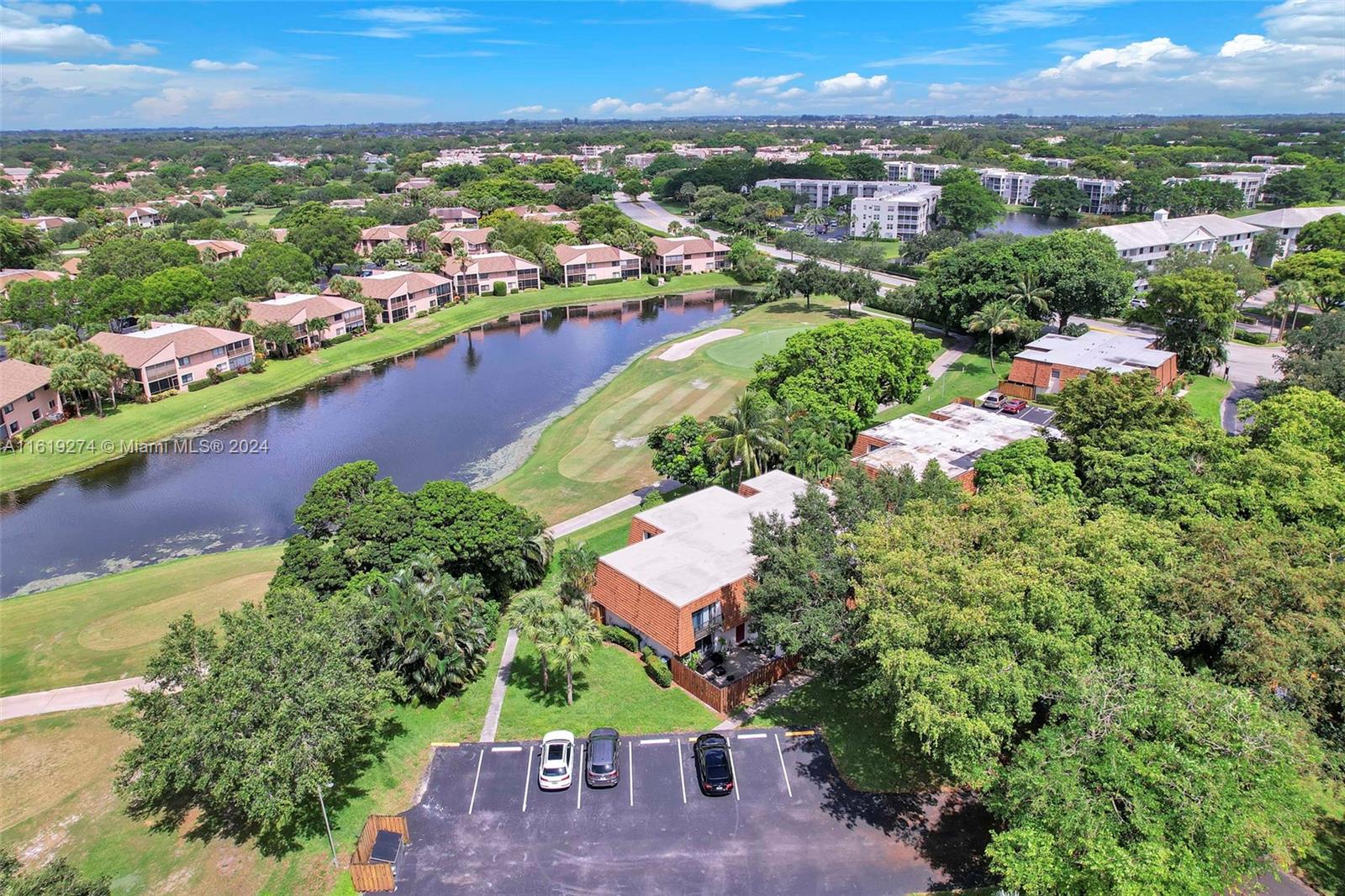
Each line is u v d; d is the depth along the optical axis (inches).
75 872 1037.8
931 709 1117.7
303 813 1375.5
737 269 6934.1
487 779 1448.1
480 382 4234.7
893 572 1331.2
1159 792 1019.3
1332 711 1242.6
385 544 1886.1
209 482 3056.1
